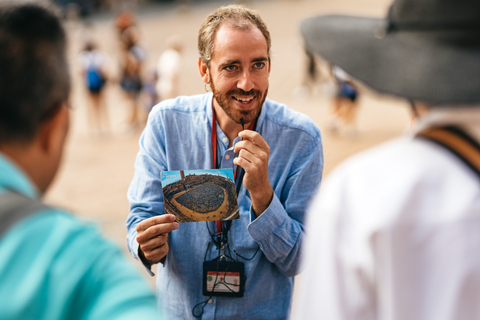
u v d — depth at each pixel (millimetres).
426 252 732
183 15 22109
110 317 688
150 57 14094
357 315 788
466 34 778
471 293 715
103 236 780
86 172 6254
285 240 1575
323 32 953
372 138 7195
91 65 8070
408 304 738
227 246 1642
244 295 1647
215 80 1587
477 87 753
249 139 1524
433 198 748
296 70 11930
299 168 1686
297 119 1704
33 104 766
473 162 764
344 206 806
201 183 1608
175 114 1708
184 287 1675
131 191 1759
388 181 778
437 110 810
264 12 20969
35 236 708
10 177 738
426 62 794
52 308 678
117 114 9555
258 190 1533
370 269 764
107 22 21672
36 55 769
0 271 675
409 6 820
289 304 1736
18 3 787
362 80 856
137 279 750
